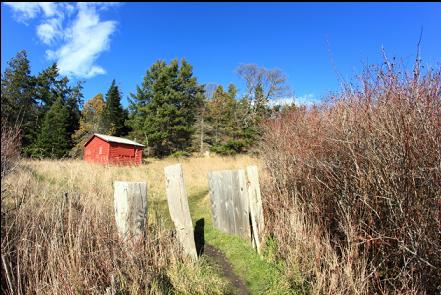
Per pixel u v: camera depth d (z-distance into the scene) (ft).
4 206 11.03
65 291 9.08
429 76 9.23
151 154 108.88
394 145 9.56
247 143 90.07
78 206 12.80
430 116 8.79
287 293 11.96
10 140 11.64
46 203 12.03
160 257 12.93
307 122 20.16
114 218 13.48
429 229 8.64
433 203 8.45
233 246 17.38
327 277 11.34
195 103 119.03
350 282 9.87
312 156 14.89
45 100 96.22
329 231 12.96
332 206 13.53
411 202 9.09
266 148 25.77
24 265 9.34
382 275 10.30
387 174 9.61
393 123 9.59
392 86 9.78
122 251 11.59
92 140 80.12
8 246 9.50
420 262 8.45
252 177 16.15
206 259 15.56
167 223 18.29
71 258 10.12
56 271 9.68
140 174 36.68
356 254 10.57
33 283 9.27
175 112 107.04
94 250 11.41
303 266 12.51
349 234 10.93
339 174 12.73
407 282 8.78
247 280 13.71
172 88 111.86
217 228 21.18
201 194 30.96
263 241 15.61
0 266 9.24
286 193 16.39
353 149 11.28
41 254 9.91
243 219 17.81
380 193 9.98
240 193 18.11
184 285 12.13
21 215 10.52
